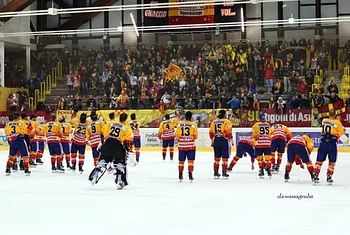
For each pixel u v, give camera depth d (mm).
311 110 22484
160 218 7602
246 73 26391
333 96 22766
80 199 9609
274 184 11930
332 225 7043
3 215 7883
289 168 12273
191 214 7949
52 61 28578
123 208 8547
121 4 33281
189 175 12477
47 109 25484
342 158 19250
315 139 21938
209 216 7773
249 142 13961
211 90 25484
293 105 23422
